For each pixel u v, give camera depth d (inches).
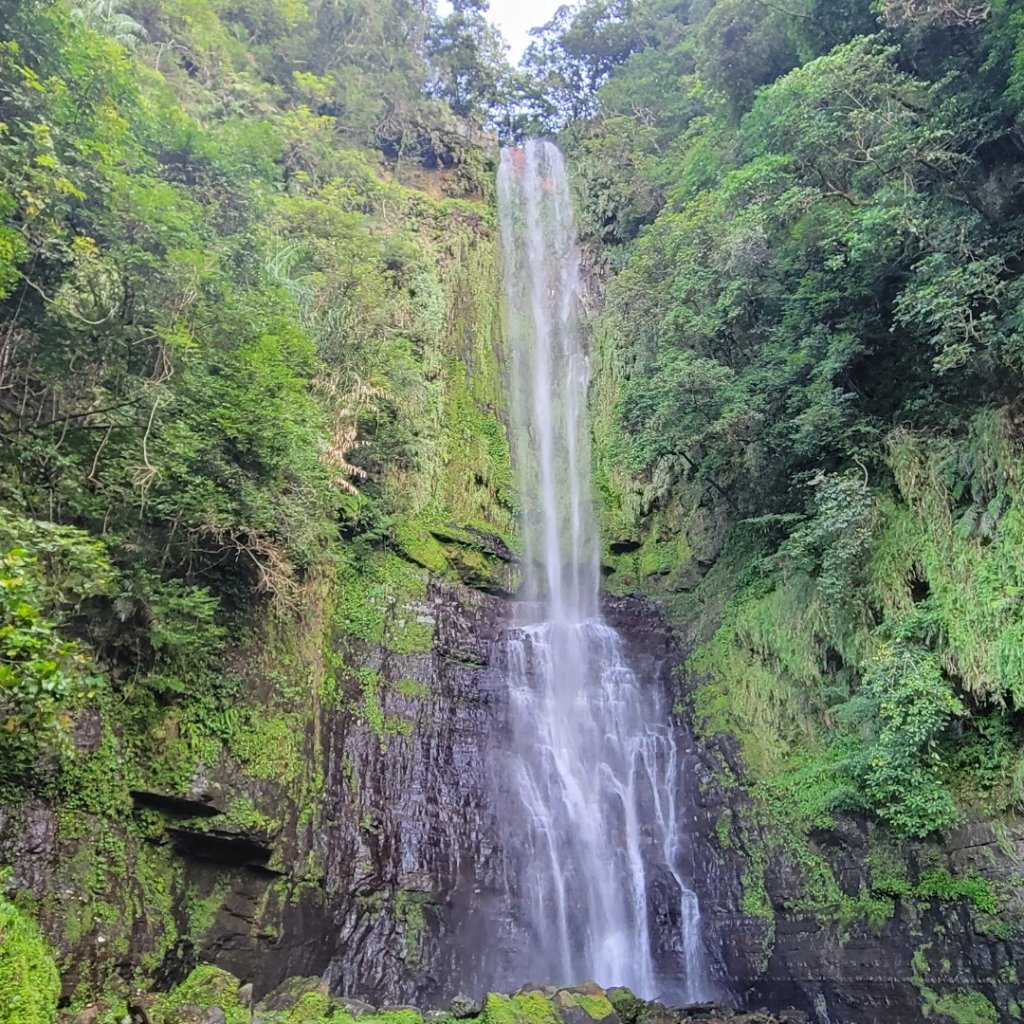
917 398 532.1
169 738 404.2
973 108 498.0
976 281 441.7
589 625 743.7
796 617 574.2
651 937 551.5
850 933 457.7
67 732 289.3
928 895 429.4
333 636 569.3
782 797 526.6
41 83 407.5
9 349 395.9
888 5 505.0
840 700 529.7
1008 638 415.8
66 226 428.8
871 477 537.6
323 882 457.7
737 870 531.5
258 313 504.1
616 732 667.4
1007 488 444.8
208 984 325.1
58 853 324.5
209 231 504.1
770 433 606.9
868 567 511.2
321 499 518.0
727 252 619.8
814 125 513.3
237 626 473.1
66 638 373.7
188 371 436.1
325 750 504.1
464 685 637.3
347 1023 342.0
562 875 575.2
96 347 420.8
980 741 439.5
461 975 489.7
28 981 229.1
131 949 334.0
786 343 606.5
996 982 388.2
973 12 498.3
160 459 408.2
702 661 664.4
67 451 402.6
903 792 441.1
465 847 543.5
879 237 500.7
